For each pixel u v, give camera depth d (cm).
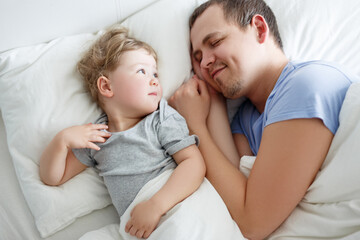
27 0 92
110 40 90
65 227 83
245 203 71
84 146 79
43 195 80
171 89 96
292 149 65
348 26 106
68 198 81
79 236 82
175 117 85
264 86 89
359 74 104
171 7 101
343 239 60
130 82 83
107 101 87
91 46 95
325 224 64
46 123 85
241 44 84
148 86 85
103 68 87
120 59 85
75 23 102
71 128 80
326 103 67
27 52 93
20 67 91
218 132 92
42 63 91
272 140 69
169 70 96
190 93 91
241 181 75
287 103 70
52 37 101
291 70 79
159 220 71
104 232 77
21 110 86
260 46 85
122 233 74
